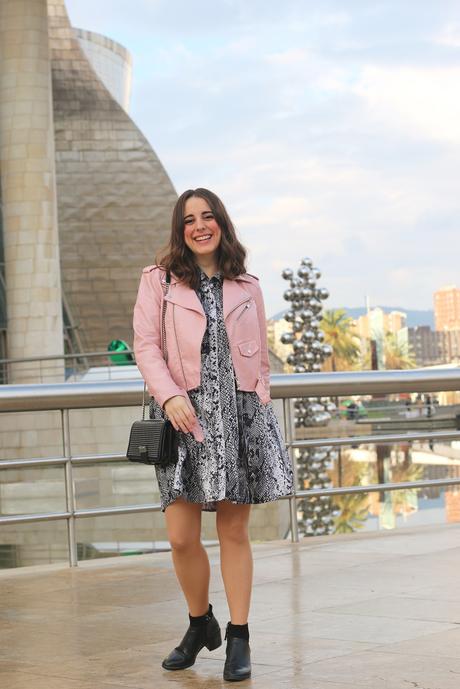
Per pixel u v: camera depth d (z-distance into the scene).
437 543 6.73
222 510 3.86
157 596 5.33
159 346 3.85
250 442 3.79
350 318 98.00
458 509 18.94
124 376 33.25
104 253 53.06
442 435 7.31
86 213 52.97
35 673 3.80
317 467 25.44
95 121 53.03
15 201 34.94
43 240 35.03
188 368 3.77
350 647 4.00
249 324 3.84
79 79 53.00
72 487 6.47
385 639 4.11
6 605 5.21
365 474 26.03
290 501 7.09
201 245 3.84
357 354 98.50
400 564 5.94
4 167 35.16
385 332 121.00
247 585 3.80
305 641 4.14
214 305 3.84
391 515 18.42
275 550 6.70
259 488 3.79
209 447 3.72
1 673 3.81
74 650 4.17
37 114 35.09
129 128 53.22
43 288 34.94
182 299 3.80
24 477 27.88
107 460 6.51
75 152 52.94
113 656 4.05
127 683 3.63
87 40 62.03
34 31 35.09
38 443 30.31
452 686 3.38
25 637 4.45
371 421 47.94
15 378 34.75
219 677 3.69
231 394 3.78
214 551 6.88
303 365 36.09
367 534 7.28
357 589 5.23
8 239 35.12
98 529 20.62
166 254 3.88
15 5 34.97
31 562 18.88
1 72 35.22
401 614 4.57
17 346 34.91
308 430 38.66
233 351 3.79
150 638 4.36
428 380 7.06
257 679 3.61
